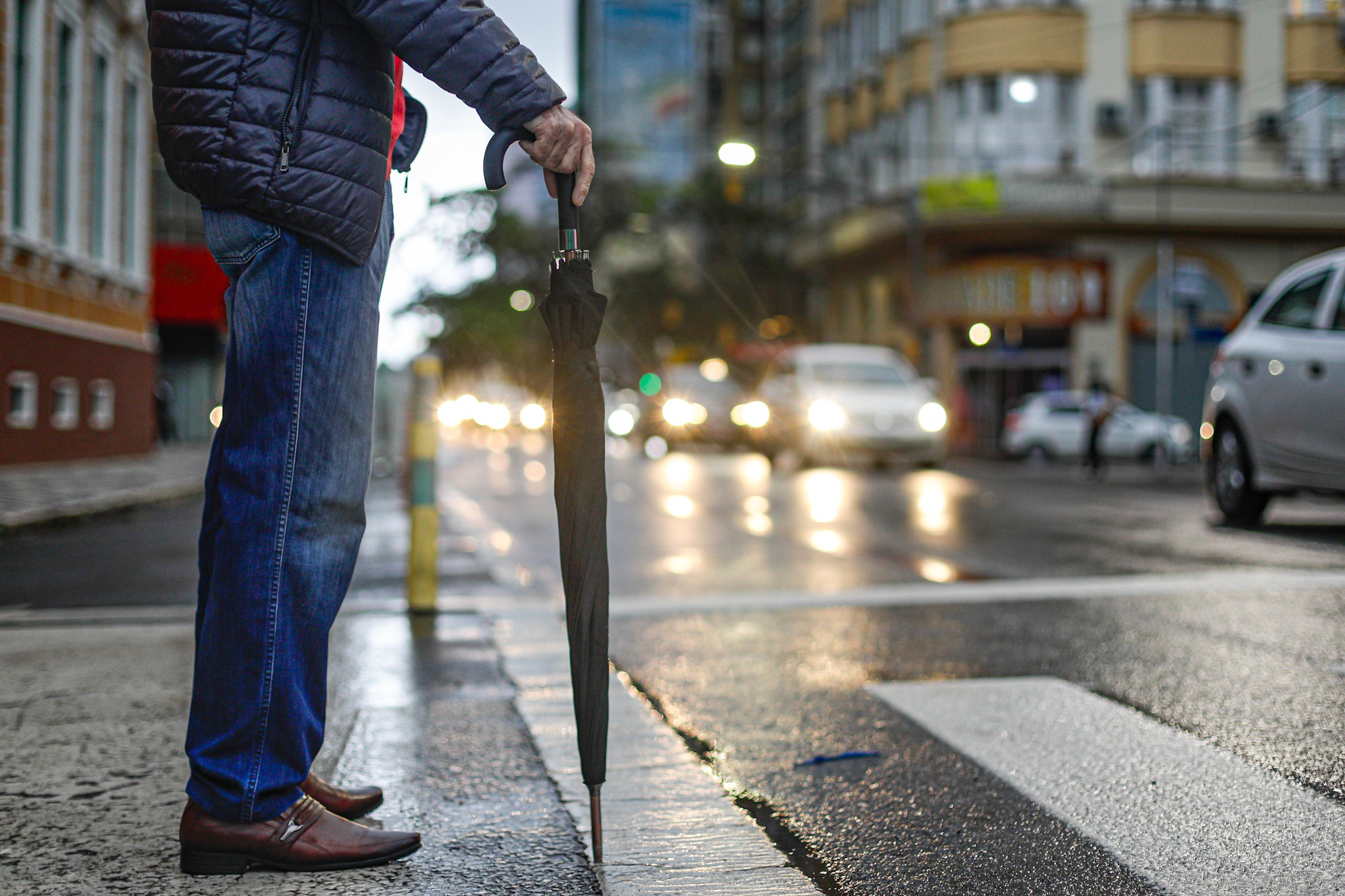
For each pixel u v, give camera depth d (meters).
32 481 13.59
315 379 2.25
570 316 2.12
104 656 4.21
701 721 3.47
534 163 2.19
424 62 2.12
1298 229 31.84
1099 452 19.66
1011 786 2.82
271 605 2.23
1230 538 8.64
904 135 34.97
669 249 47.66
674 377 27.95
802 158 45.66
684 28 71.25
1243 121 32.06
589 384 2.14
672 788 2.80
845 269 40.62
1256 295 32.50
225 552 2.24
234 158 2.16
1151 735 3.22
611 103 70.69
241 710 2.23
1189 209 31.36
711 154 63.25
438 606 5.49
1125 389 32.03
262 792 2.24
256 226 2.22
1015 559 7.41
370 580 6.57
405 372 18.17
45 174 15.64
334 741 3.16
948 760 3.03
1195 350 32.41
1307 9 32.06
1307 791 2.76
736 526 9.67
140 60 20.19
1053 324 32.19
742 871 2.27
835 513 10.94
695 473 18.23
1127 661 4.20
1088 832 2.51
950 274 32.72
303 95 2.18
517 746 3.14
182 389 30.03
